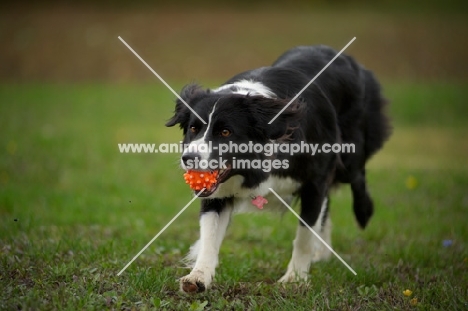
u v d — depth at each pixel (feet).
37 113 67.87
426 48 94.79
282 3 119.14
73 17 106.11
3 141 53.52
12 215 33.19
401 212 37.35
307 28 102.68
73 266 22.89
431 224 34.30
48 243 26.68
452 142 60.49
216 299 21.08
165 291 21.65
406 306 20.97
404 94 76.54
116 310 19.34
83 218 34.12
